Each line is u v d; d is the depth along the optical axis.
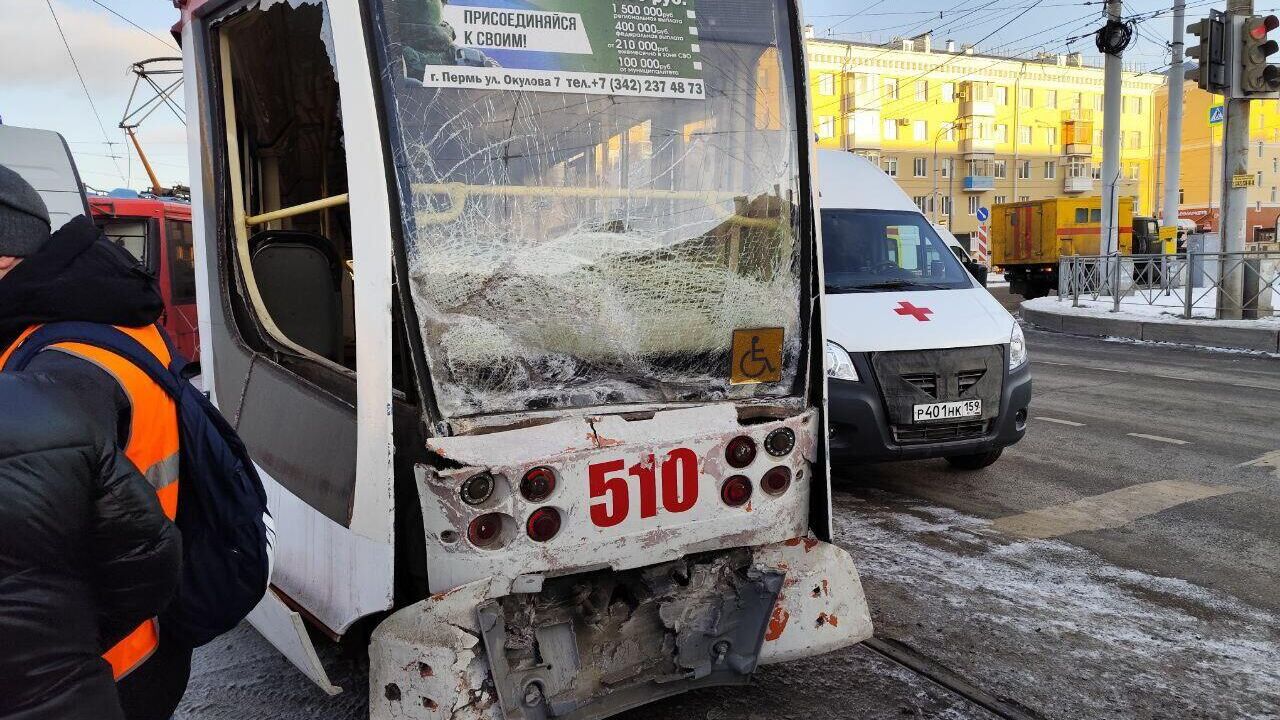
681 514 2.79
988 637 3.89
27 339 1.62
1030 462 6.87
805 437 3.02
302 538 2.91
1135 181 72.00
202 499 1.86
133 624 1.59
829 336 5.67
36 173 5.45
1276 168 70.31
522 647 2.68
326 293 3.71
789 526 3.01
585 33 2.84
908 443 5.61
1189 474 6.43
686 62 2.99
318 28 3.10
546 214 2.79
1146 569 4.66
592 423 2.68
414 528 2.61
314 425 2.89
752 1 3.09
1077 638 3.88
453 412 2.63
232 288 3.60
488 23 2.71
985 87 65.81
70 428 1.42
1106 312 16.88
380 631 2.54
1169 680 3.52
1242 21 13.90
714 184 3.02
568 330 2.80
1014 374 5.84
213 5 3.43
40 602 1.40
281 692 3.40
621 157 2.90
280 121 3.62
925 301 6.12
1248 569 4.65
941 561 4.79
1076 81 68.94
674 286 2.96
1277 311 14.66
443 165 2.64
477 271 2.68
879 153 62.97
